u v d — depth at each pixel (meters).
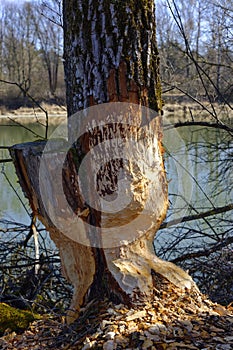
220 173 5.26
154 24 2.50
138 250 2.61
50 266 4.42
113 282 2.50
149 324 2.28
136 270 2.54
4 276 4.42
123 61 2.38
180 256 4.49
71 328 2.52
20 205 6.25
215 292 4.21
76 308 2.67
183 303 2.50
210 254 4.45
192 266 4.43
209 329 2.27
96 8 2.37
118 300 2.49
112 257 2.53
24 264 4.45
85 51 2.41
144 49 2.45
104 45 2.38
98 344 2.18
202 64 5.55
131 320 2.33
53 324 2.89
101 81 2.39
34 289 4.29
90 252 2.55
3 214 5.85
